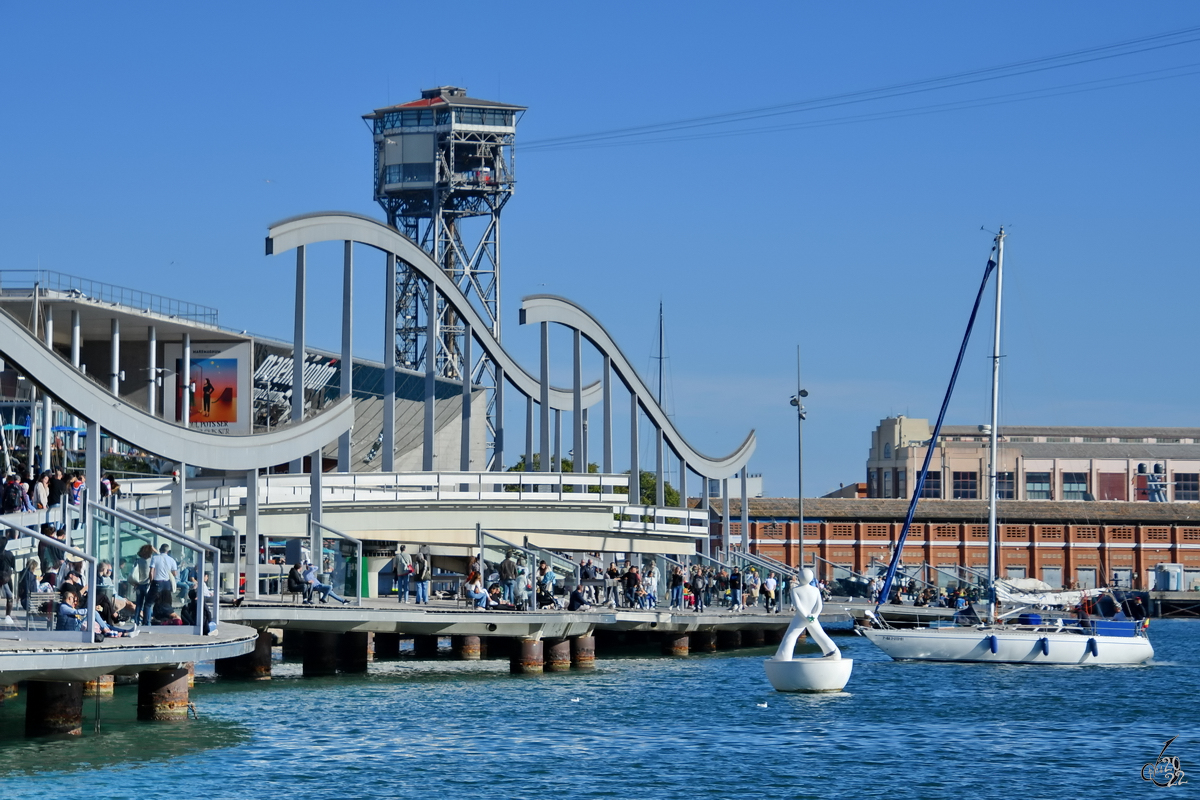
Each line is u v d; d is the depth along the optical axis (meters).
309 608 49.16
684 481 104.25
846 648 85.06
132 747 35.69
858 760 39.97
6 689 42.44
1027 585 121.56
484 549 63.16
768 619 81.12
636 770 37.41
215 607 38.19
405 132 183.75
